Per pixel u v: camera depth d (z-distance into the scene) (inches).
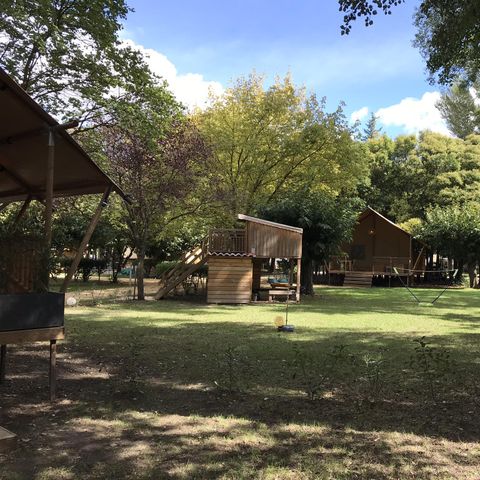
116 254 1178.0
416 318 527.2
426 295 913.5
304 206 821.9
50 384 203.2
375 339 373.7
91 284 1037.2
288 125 1034.1
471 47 335.3
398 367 275.1
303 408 199.9
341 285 1266.0
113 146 650.2
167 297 754.8
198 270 813.2
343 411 196.5
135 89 563.8
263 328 426.6
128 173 660.7
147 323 448.8
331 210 826.8
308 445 161.3
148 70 568.7
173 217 750.5
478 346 350.6
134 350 279.1
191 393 219.6
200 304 671.8
